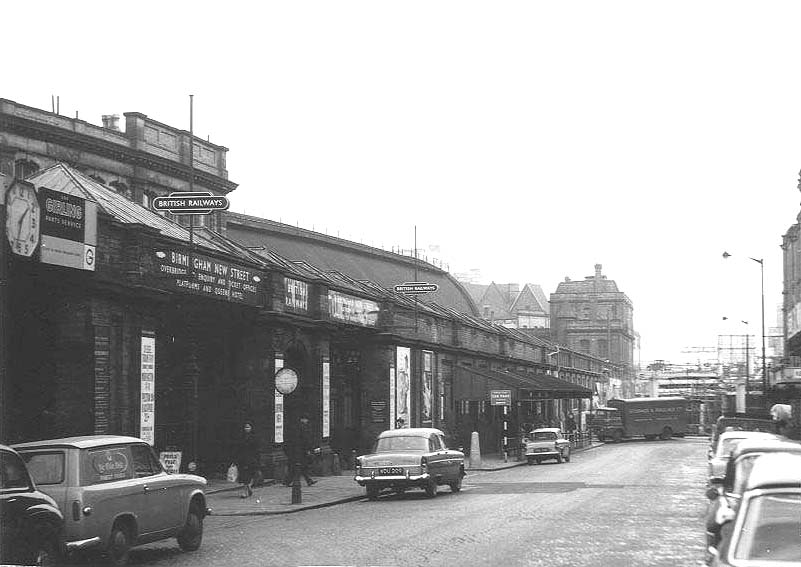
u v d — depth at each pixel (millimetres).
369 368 42344
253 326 32156
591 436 82375
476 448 43125
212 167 47000
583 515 21250
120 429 24156
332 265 56062
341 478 34719
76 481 13055
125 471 14203
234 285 29328
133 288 24141
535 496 26906
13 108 35750
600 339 132625
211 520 21625
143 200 41625
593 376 98938
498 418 62375
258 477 30234
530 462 48438
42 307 22469
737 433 21984
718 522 7621
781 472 7504
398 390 43375
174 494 15305
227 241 34031
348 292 38938
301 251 54500
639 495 27062
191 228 26297
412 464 26734
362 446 41812
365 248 62594
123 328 24422
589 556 14781
